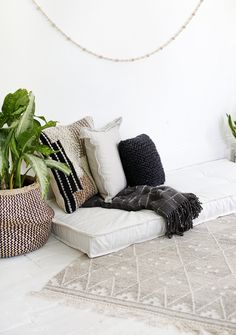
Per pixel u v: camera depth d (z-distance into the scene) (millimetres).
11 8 2512
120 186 2770
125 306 1780
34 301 1833
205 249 2297
